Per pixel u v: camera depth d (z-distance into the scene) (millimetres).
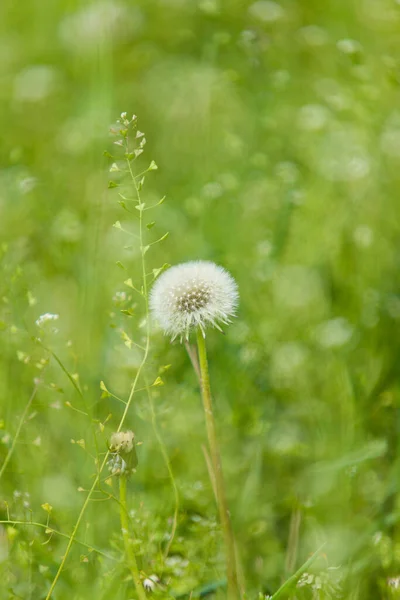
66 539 1014
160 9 1952
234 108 1647
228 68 1659
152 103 1740
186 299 971
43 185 1380
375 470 1113
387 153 1373
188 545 1009
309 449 1105
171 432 1094
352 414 1103
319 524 1037
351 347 1182
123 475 960
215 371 1163
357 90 1431
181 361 1172
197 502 1061
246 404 1147
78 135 1521
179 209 1411
